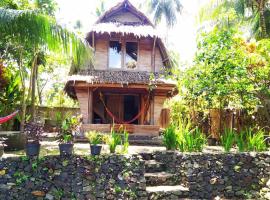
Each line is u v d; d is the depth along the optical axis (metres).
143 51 12.98
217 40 7.73
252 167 7.17
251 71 7.91
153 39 12.69
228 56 7.53
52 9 13.36
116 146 7.52
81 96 12.06
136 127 11.83
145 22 13.13
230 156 7.13
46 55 14.86
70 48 7.30
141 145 10.77
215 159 7.04
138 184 6.50
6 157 6.17
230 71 7.53
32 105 13.68
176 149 7.81
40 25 7.11
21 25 7.16
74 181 6.32
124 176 6.50
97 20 12.80
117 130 11.65
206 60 7.74
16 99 13.09
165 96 12.35
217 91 7.83
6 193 6.03
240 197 6.96
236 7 13.98
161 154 7.60
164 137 8.05
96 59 12.70
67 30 7.22
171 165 7.33
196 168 6.85
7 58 13.34
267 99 8.49
